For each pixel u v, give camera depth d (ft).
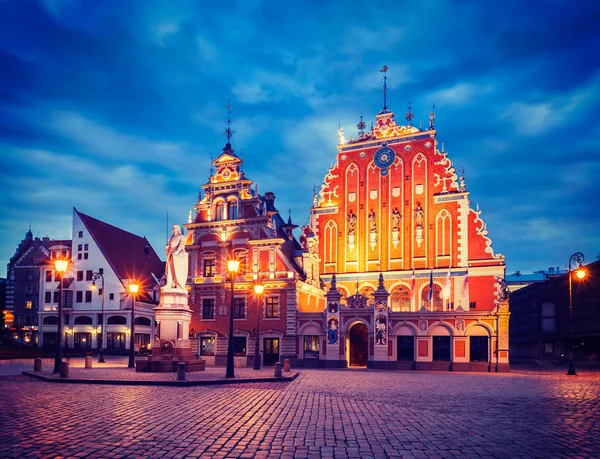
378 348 171.73
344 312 176.04
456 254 195.62
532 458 39.11
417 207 204.64
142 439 43.45
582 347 216.13
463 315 165.48
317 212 220.43
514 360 231.71
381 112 217.56
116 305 249.55
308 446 41.88
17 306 281.54
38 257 283.59
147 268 283.59
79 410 59.21
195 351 187.11
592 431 50.16
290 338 177.37
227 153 197.06
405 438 45.65
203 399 70.95
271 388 88.12
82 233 260.83
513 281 364.99
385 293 172.76
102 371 118.42
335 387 92.58
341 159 220.43
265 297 182.50
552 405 69.97
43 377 98.22
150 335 263.90
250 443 42.63
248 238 188.34
